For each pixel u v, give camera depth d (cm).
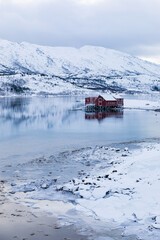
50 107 12225
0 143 4172
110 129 5809
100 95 11600
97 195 1908
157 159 2511
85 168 2731
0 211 1705
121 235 1443
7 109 10856
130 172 2325
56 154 3394
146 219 1567
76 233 1468
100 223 1570
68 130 5625
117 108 11588
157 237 1404
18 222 1573
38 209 1747
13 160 3084
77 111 10519
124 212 1667
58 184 2222
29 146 3941
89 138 4669
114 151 3484
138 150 3497
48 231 1484
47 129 5750
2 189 2092
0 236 1423
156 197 1797
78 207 1769
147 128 5975
